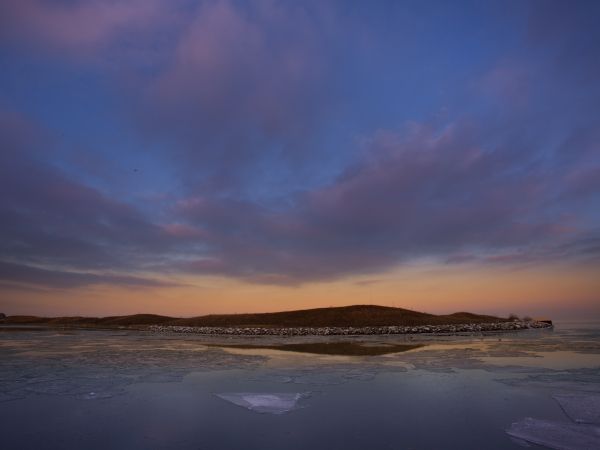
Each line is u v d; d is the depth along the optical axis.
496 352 25.22
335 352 27.16
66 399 13.23
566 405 11.84
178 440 9.25
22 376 17.58
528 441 9.02
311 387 14.91
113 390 14.58
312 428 10.06
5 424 10.52
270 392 14.11
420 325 57.22
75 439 9.37
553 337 37.97
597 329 52.78
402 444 8.91
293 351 28.11
